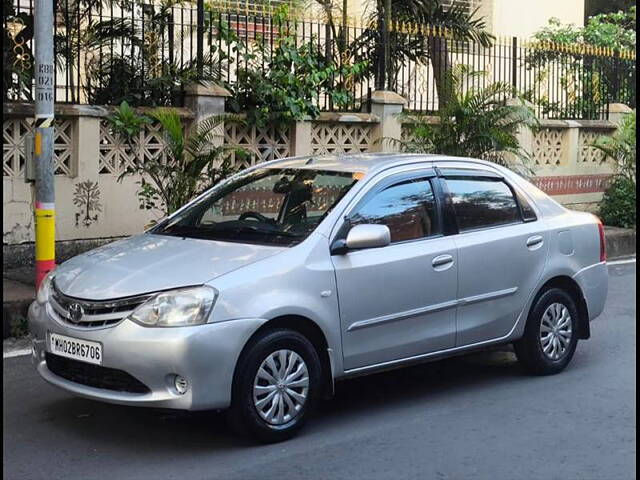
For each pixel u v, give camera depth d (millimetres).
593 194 16438
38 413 6195
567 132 15922
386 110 13133
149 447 5582
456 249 6551
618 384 7086
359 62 13109
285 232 6043
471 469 5297
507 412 6367
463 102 12422
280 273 5605
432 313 6406
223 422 6039
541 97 15727
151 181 11102
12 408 6297
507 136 12422
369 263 6031
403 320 6230
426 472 5238
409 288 6238
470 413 6340
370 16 14914
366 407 6473
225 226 6367
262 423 5531
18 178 10023
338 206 6133
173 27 11492
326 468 5273
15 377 7016
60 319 5582
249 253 5770
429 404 6551
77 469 5219
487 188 7039
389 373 7398
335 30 13047
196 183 10328
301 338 5664
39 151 8008
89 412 6227
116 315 5332
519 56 15461
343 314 5883
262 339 5477
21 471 5184
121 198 10859
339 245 5949
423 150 12750
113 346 5238
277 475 5156
